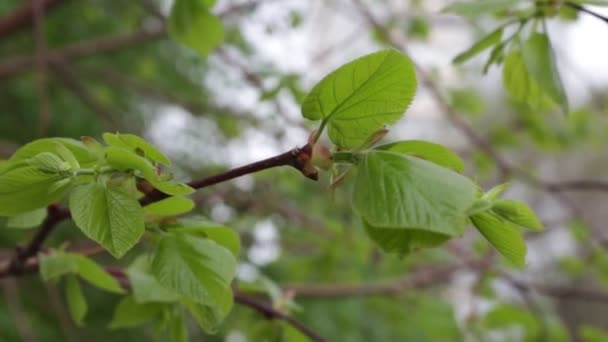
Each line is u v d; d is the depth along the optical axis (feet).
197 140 5.48
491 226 1.36
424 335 4.49
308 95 1.33
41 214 1.63
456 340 3.94
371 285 3.80
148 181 1.36
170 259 1.40
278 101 3.70
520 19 1.72
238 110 4.49
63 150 1.35
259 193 3.79
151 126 5.57
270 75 3.72
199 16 2.24
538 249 4.70
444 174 1.29
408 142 1.38
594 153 5.97
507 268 4.07
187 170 4.46
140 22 4.54
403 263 4.16
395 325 4.32
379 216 1.27
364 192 1.30
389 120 1.34
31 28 4.30
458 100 4.61
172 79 5.50
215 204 3.62
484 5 1.71
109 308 5.04
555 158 5.34
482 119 5.19
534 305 3.46
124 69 5.50
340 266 4.03
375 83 1.32
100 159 1.36
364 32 4.45
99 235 1.33
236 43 4.50
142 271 1.78
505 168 3.64
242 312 2.70
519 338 3.86
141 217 1.34
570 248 5.45
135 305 1.80
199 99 5.05
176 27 2.26
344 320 4.24
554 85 1.63
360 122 1.35
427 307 4.09
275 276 4.41
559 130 4.34
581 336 3.67
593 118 4.40
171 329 1.80
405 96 1.33
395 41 3.88
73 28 5.15
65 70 3.96
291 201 4.41
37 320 4.69
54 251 1.74
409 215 1.26
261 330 2.02
